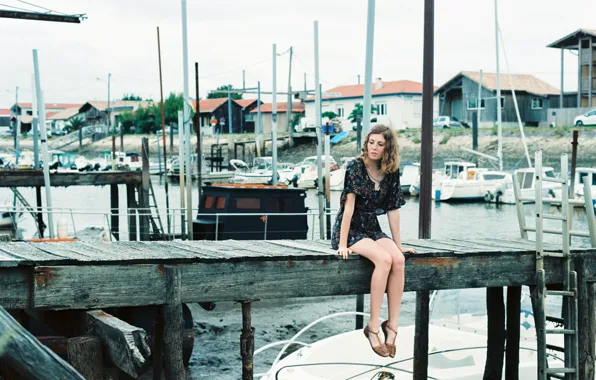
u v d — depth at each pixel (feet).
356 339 33.76
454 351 33.27
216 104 277.64
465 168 148.36
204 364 40.73
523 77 216.13
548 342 34.81
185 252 21.12
